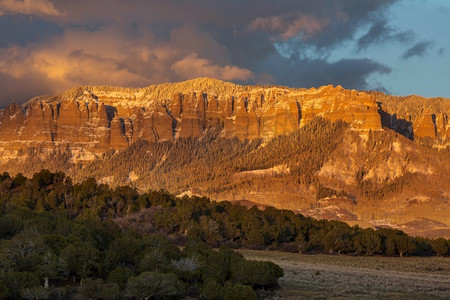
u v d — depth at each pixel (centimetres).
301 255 17212
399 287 11056
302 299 9606
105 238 12144
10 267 9194
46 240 10562
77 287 9438
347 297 9856
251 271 10138
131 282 8756
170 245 11762
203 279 9925
